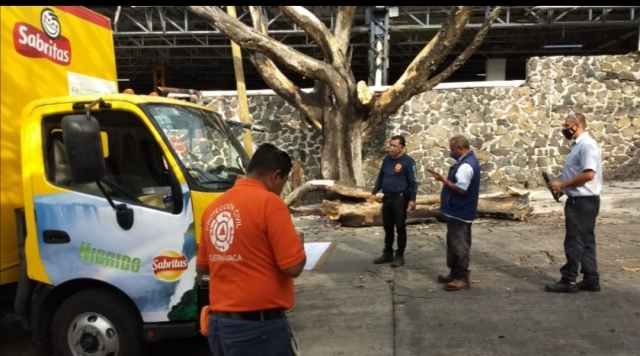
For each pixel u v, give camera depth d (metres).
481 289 5.27
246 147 9.45
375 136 11.86
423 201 8.72
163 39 17.14
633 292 4.96
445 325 4.39
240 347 2.39
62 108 3.61
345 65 9.76
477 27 14.35
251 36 8.89
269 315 2.41
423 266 6.28
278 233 2.38
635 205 9.37
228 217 2.44
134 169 3.63
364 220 8.78
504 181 11.71
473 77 24.03
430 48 8.81
